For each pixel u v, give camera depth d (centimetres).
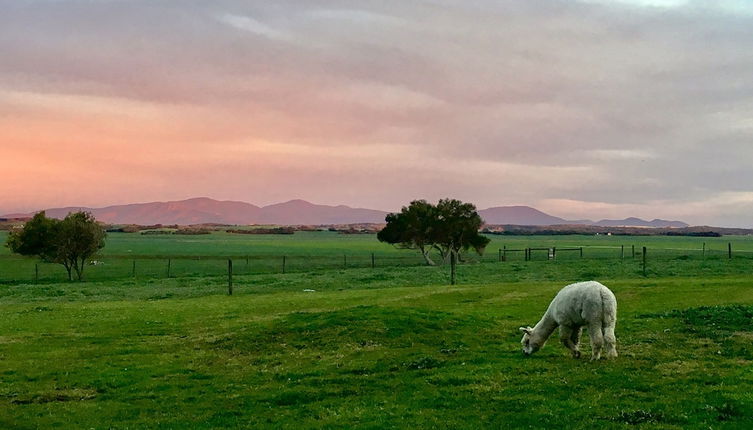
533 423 1247
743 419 1200
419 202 8775
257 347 2250
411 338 2228
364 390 1608
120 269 7912
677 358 1800
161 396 1655
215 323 2889
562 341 1861
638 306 3059
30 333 2739
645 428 1177
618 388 1476
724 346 1962
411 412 1368
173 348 2316
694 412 1259
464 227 8581
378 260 9662
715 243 18188
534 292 3841
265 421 1380
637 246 15200
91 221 6894
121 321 3053
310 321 2523
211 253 11969
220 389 1706
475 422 1273
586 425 1216
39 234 6512
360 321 2430
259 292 4859
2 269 7944
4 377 1905
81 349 2342
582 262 7138
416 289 4303
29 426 1427
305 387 1666
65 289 5344
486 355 1961
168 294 4794
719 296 3278
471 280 5569
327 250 13562
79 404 1602
